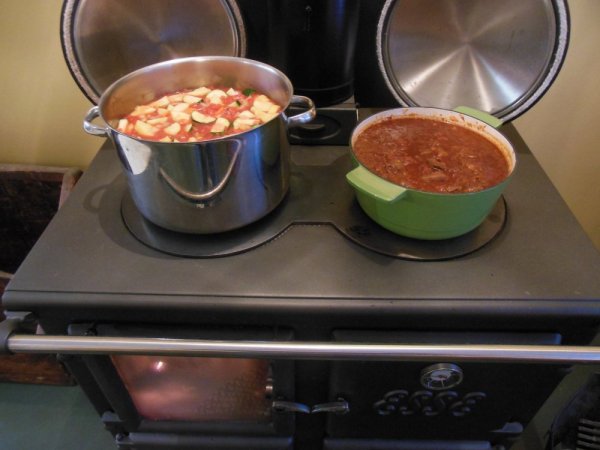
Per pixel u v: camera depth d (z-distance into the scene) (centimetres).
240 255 76
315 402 90
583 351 58
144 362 89
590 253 75
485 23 100
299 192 89
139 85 86
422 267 73
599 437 114
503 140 81
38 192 139
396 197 67
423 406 82
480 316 68
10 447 131
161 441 97
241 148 68
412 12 99
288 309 69
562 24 93
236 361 88
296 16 84
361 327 72
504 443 94
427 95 108
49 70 126
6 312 71
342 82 95
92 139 141
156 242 78
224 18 103
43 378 140
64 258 75
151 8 102
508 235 79
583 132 129
